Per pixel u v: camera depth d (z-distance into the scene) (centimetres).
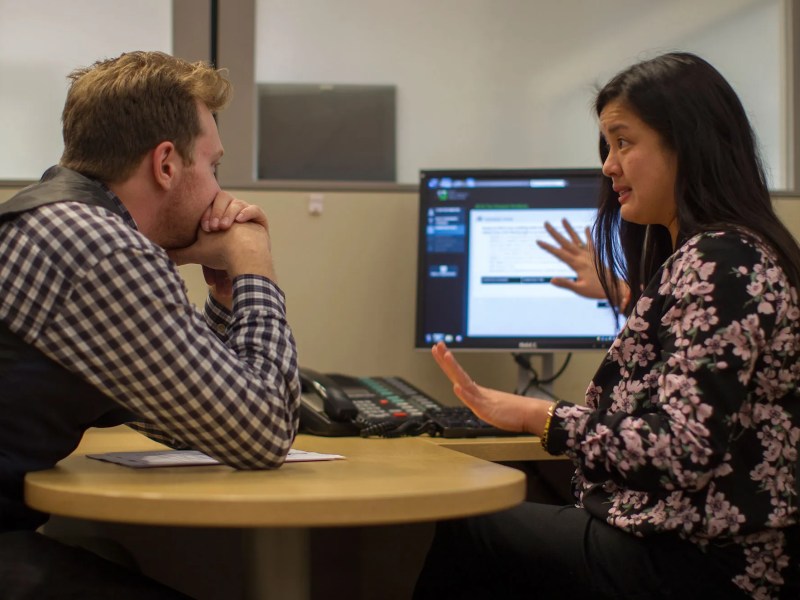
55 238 106
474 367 205
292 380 114
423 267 194
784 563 114
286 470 109
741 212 122
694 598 114
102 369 105
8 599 97
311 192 206
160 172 123
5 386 106
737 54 216
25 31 205
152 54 128
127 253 105
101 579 101
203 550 196
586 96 214
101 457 123
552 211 194
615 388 125
